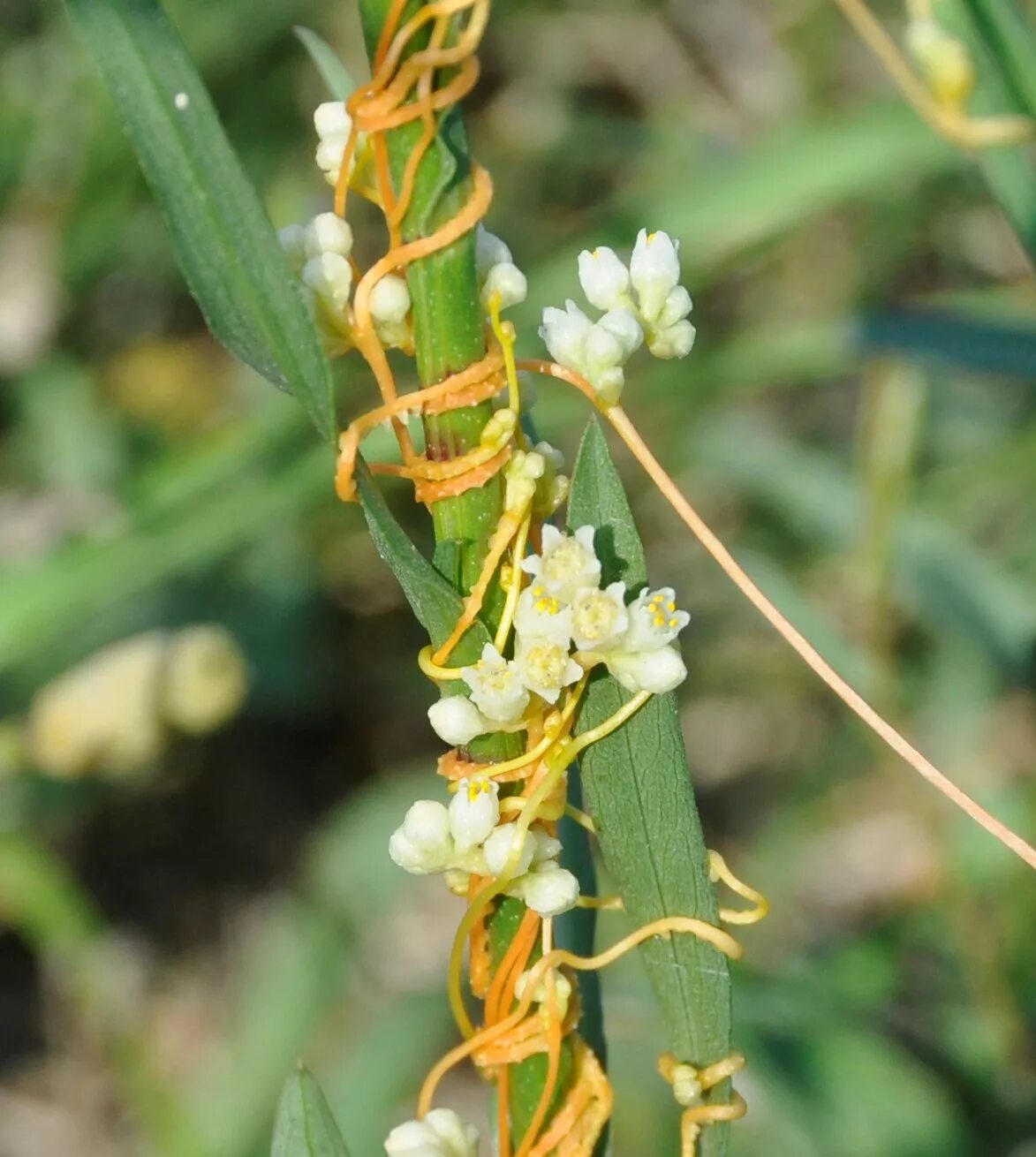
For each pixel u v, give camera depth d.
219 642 0.24
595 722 0.17
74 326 0.44
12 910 0.30
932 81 0.21
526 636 0.17
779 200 0.33
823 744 0.42
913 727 0.34
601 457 0.17
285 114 0.44
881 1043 0.28
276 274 0.16
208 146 0.16
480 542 0.17
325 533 0.43
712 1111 0.18
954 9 0.21
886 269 0.45
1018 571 0.39
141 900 0.44
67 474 0.42
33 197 0.43
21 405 0.43
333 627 0.44
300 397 0.17
